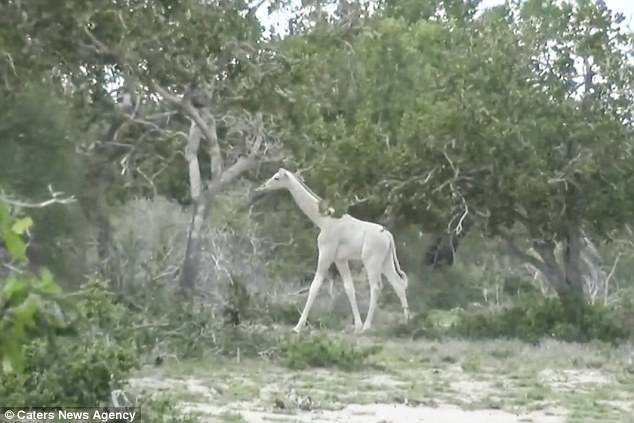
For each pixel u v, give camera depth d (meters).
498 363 28.86
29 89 31.86
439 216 38.12
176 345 25.91
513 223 38.94
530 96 36.94
